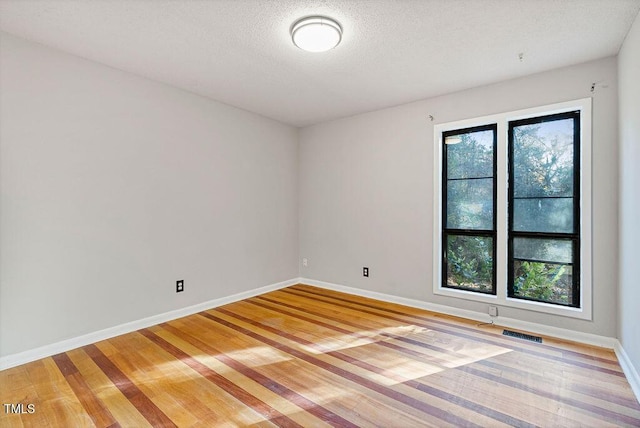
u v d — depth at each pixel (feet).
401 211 12.73
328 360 8.04
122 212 9.68
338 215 14.74
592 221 8.98
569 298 9.66
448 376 7.26
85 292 8.91
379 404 6.24
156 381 7.08
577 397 6.43
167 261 10.82
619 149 8.35
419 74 9.88
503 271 10.46
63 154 8.49
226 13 6.82
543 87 9.71
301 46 7.81
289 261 15.71
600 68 8.84
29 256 7.94
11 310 7.67
